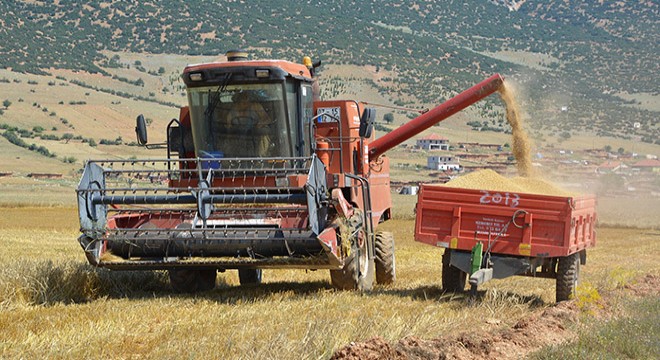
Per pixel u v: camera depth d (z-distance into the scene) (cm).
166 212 1184
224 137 1262
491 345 809
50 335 821
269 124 1251
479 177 1286
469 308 1073
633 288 1359
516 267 1184
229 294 1191
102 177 1152
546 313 1010
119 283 1259
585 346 815
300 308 1022
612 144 17450
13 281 1125
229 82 1245
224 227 1169
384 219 1652
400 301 1117
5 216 4612
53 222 4119
